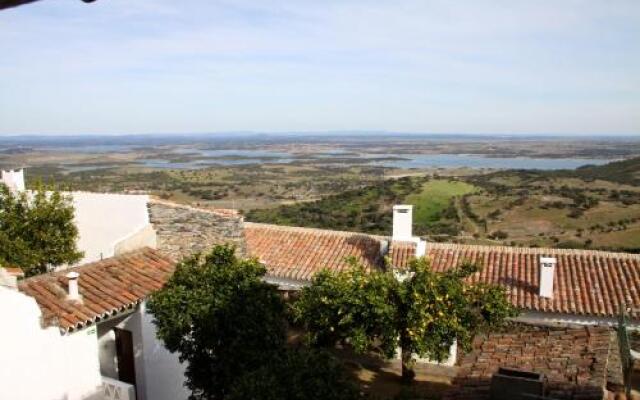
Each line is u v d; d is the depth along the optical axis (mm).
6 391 11492
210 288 12336
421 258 14672
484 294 14102
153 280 15094
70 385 12445
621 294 17203
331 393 8875
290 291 19641
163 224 17859
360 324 13703
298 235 22500
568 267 18922
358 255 20656
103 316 13125
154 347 14672
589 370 9383
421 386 15555
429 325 13484
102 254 16906
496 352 10859
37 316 11688
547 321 17094
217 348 12070
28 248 17266
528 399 8016
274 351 11289
